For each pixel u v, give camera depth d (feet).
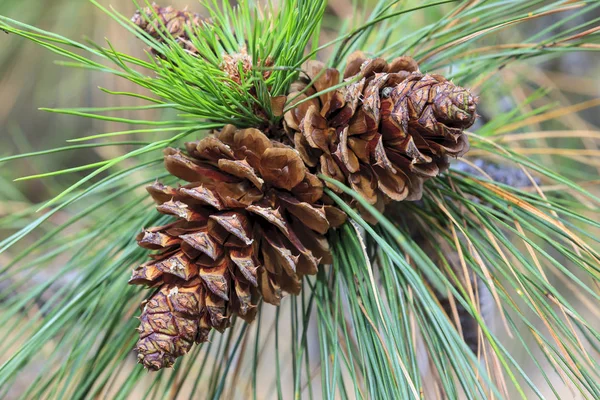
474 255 1.43
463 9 1.56
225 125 1.39
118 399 1.41
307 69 1.41
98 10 2.12
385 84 1.35
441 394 1.50
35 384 1.44
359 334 1.36
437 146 1.33
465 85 1.66
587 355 1.33
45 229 2.11
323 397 1.34
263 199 1.37
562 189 1.69
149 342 1.30
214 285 1.31
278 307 1.44
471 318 1.62
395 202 1.49
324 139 1.37
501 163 1.78
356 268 1.38
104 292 1.49
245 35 1.51
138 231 1.50
